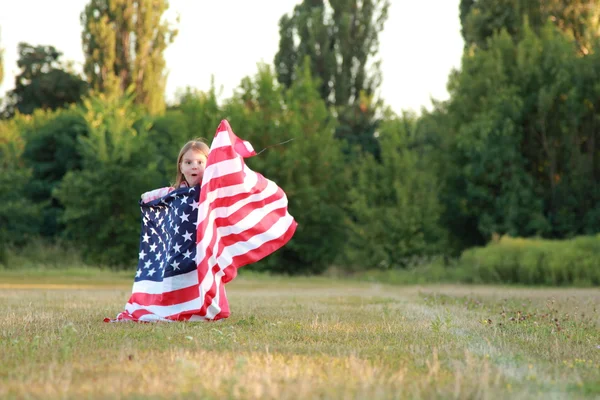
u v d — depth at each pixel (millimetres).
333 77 54656
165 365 4543
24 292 16078
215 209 7996
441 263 33125
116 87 49125
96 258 37125
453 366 4680
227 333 6359
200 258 7617
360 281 32062
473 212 37469
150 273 8000
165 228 8008
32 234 40031
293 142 39000
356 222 43719
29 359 4789
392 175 39594
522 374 4477
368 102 52281
